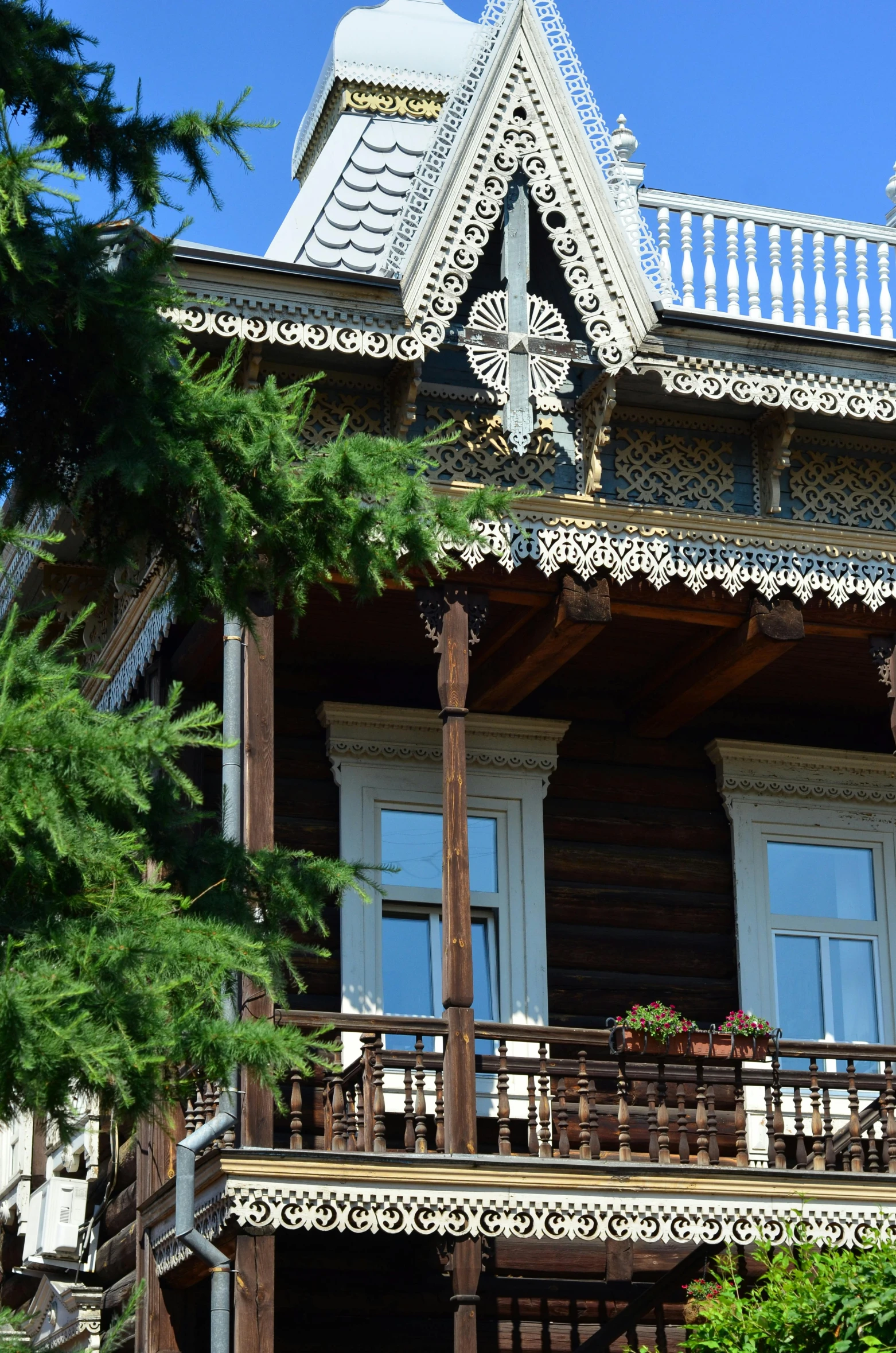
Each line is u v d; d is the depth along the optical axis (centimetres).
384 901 1362
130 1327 1269
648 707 1426
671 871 1434
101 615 1473
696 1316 1084
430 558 852
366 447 835
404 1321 1256
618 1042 1166
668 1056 1171
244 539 838
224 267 1143
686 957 1420
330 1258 1252
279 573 851
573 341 1216
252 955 716
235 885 838
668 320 1219
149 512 885
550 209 1219
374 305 1172
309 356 1188
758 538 1250
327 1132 1112
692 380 1226
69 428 876
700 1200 1123
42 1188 1425
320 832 1364
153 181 847
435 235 1184
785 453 1252
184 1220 1039
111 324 807
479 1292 1270
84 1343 1273
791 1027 1421
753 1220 1127
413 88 1475
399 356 1171
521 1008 1359
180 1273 1173
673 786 1455
